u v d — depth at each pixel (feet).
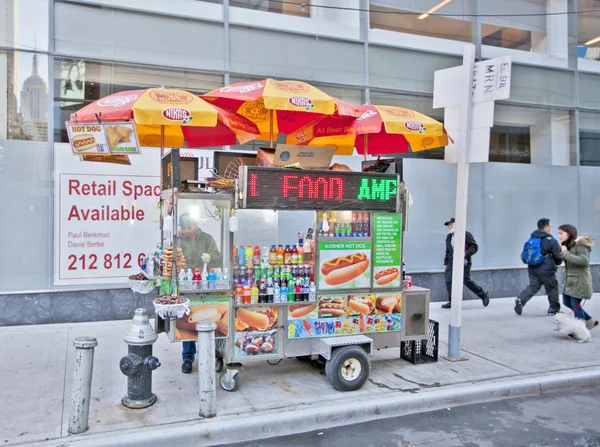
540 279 28.37
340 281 17.92
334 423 15.10
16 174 24.27
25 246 24.38
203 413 14.51
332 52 30.58
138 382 15.17
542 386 17.94
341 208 17.70
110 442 12.90
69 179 24.95
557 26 36.68
